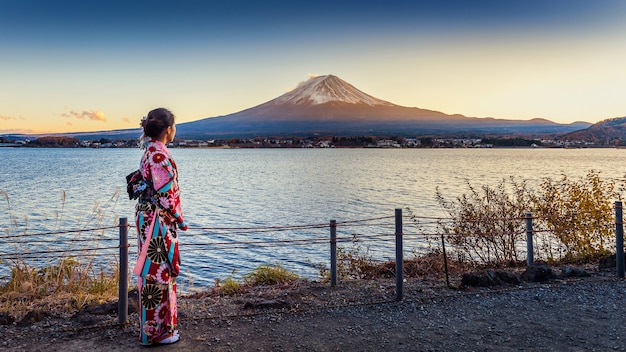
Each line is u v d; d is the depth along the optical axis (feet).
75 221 74.02
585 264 28.02
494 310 18.34
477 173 212.64
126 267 16.63
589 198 30.42
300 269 47.24
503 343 15.14
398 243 19.72
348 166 302.66
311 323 17.03
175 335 15.20
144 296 14.75
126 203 101.76
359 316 17.76
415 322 17.11
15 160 388.57
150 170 14.29
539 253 32.09
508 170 237.86
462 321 17.19
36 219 76.95
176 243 15.07
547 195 31.53
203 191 138.31
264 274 25.54
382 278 25.34
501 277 22.09
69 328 16.28
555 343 15.10
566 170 230.27
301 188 148.05
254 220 84.94
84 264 23.86
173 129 14.83
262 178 193.98
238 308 18.70
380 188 146.61
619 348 14.65
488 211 30.25
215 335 15.84
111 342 15.20
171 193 14.47
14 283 21.85
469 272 23.89
